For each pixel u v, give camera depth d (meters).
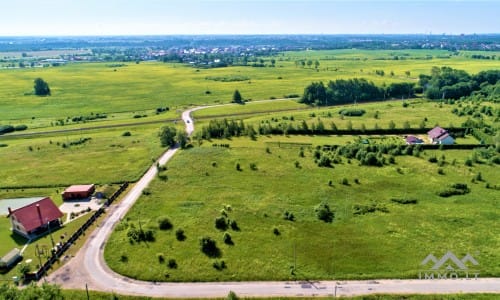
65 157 132.25
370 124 161.75
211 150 133.12
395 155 125.75
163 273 67.56
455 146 131.50
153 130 166.38
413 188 101.25
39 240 80.00
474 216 86.06
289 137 148.75
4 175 117.06
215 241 77.06
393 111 190.00
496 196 95.69
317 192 99.81
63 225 86.12
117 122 182.62
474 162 117.94
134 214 88.88
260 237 78.69
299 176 110.25
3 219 90.25
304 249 74.56
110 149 139.50
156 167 119.44
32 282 61.22
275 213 88.62
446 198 95.44
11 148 143.75
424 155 124.94
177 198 97.06
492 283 64.25
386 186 102.94
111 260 71.44
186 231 80.88
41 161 128.88
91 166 122.56
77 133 166.00
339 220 85.62
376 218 86.19
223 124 152.62
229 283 65.25
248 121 173.00
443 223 83.38
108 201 95.62
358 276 66.31
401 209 90.19
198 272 67.88
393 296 61.19
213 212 89.12
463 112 177.25
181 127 169.62
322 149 131.62
